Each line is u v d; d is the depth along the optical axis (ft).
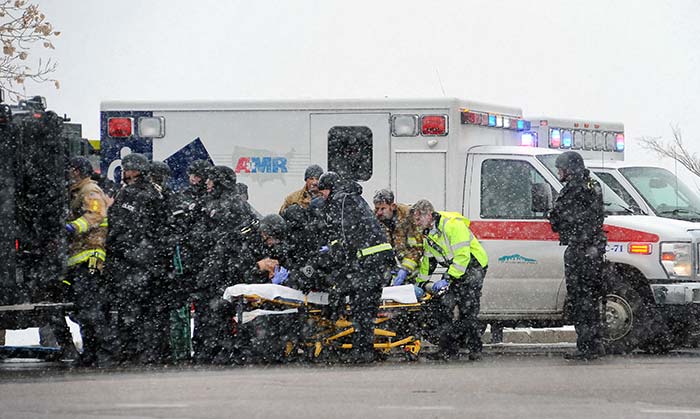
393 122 143.02
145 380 101.81
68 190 119.55
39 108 113.60
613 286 133.28
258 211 145.79
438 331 124.16
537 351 136.67
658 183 143.43
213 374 108.06
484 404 86.17
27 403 87.04
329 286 120.67
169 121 147.74
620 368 112.16
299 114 144.87
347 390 94.07
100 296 120.98
